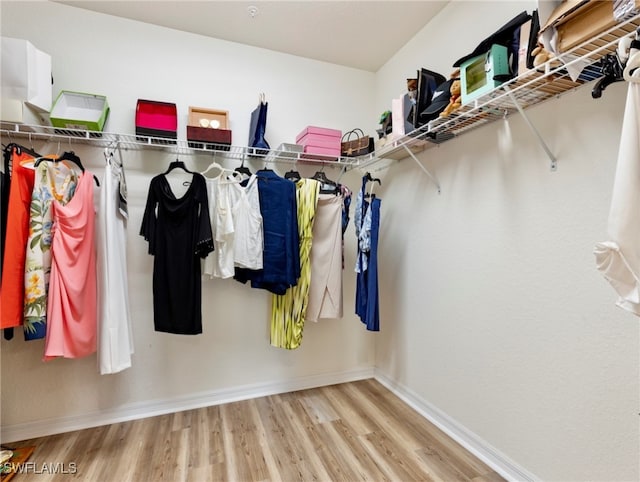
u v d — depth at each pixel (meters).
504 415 1.56
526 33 1.23
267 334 2.38
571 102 1.29
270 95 2.38
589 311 1.23
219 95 2.24
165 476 1.55
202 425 1.97
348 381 2.62
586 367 1.25
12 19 1.83
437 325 1.99
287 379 2.44
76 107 1.84
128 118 2.04
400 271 2.34
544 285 1.39
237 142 2.28
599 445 1.21
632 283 0.89
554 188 1.35
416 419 2.04
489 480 1.52
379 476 1.55
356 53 2.45
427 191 2.08
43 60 1.69
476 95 1.35
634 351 1.12
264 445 1.78
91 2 1.91
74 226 1.64
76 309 1.63
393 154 2.20
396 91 2.44
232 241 1.96
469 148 1.76
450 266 1.89
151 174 2.09
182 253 1.92
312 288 2.21
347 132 2.60
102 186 1.74
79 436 1.86
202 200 1.92
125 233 1.94
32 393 1.86
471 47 1.76
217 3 1.92
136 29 2.07
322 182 2.31
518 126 1.50
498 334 1.59
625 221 0.88
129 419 2.04
